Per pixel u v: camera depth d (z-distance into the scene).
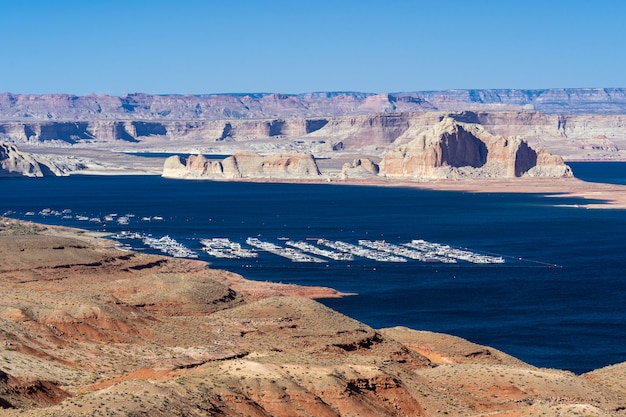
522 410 101.69
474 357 155.12
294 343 148.62
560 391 122.44
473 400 119.06
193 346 144.12
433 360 153.12
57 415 84.62
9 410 88.88
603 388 128.75
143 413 87.06
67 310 147.25
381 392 112.88
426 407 112.94
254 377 105.31
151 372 120.81
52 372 116.62
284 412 101.50
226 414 96.06
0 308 144.62
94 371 124.19
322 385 107.69
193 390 97.19
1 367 110.06
